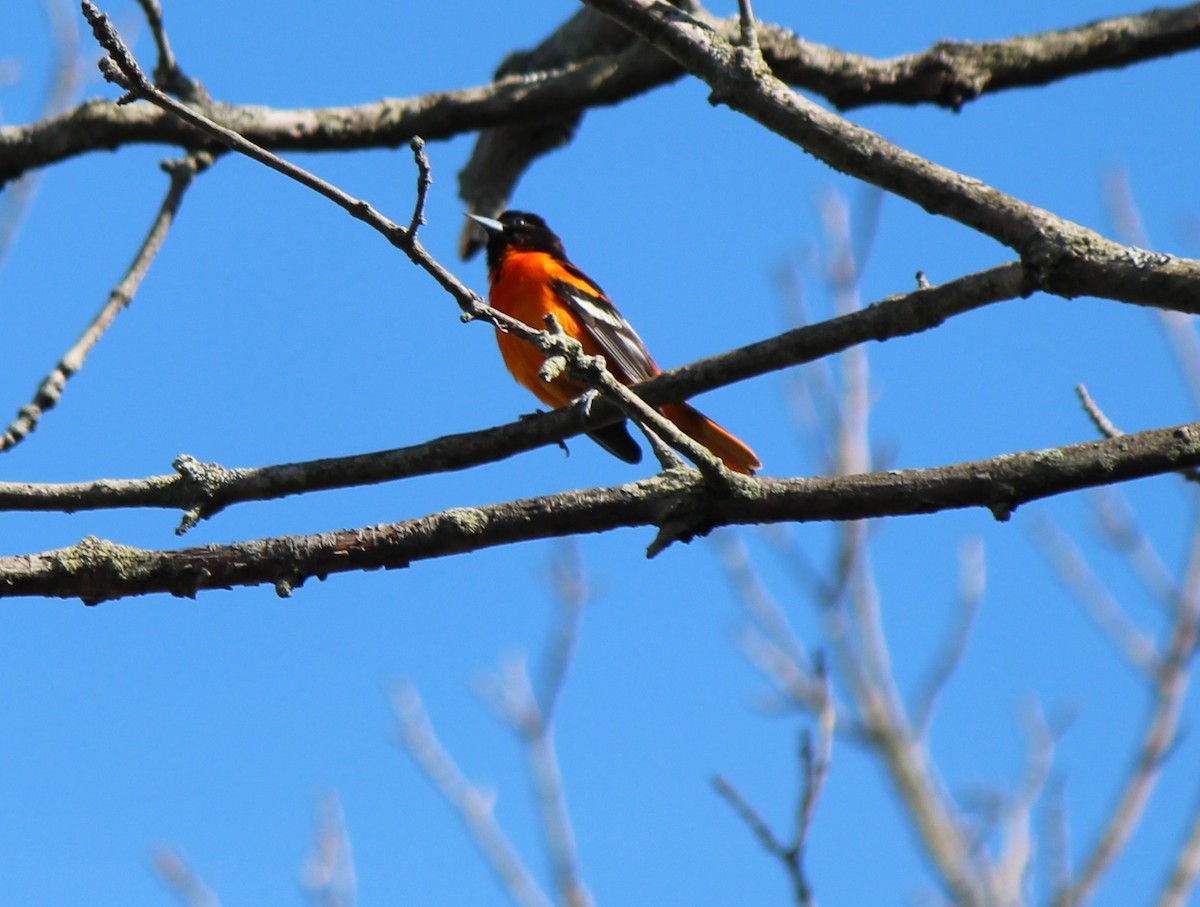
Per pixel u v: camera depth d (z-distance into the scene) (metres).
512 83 12.13
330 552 6.49
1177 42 11.25
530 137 12.95
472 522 6.48
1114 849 12.74
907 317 7.59
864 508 6.15
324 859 11.66
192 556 6.53
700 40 6.68
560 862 12.02
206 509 7.45
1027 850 13.23
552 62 13.23
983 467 6.03
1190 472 7.74
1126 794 12.95
